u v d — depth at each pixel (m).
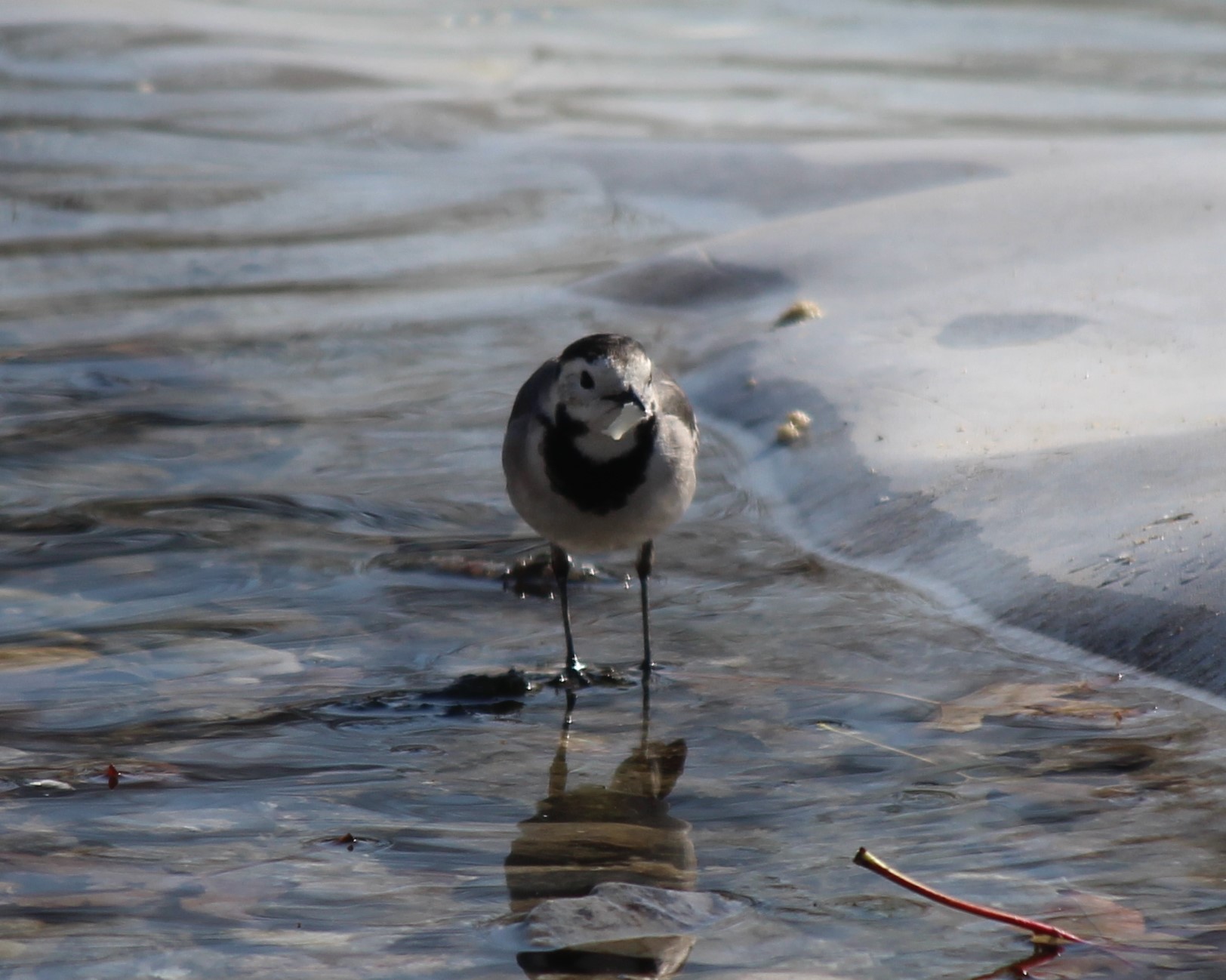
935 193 18.02
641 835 7.54
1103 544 10.21
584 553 11.21
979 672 9.40
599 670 9.69
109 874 7.12
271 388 15.37
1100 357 13.25
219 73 28.61
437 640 10.21
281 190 22.62
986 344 14.03
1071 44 32.31
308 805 7.88
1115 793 7.79
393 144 25.02
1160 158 18.14
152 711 9.06
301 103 27.06
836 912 6.72
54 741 8.62
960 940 6.48
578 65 30.27
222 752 8.53
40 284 18.61
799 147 22.03
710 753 8.52
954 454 12.05
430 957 6.38
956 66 30.11
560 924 6.58
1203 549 9.68
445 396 15.12
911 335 14.49
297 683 9.49
